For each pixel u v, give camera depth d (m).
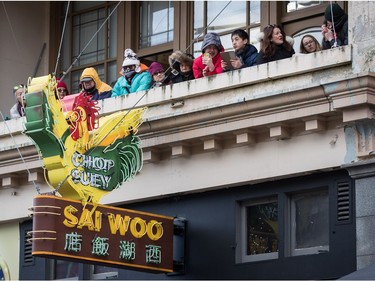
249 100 21.06
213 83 21.70
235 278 21.53
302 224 21.14
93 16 26.45
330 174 20.77
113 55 26.02
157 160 22.50
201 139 21.86
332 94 20.31
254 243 21.61
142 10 25.81
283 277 21.00
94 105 21.02
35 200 20.31
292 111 20.80
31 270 24.22
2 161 23.97
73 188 20.45
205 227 22.02
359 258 20.17
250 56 21.86
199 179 22.05
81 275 23.42
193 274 21.98
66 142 20.44
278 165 21.19
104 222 20.83
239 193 21.73
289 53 21.44
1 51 26.38
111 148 21.05
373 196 20.17
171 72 22.98
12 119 24.03
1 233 24.75
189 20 24.98
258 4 24.09
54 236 20.20
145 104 22.41
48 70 26.72
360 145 20.41
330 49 20.62
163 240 21.61
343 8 22.98
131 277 22.81
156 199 22.69
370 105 20.17
